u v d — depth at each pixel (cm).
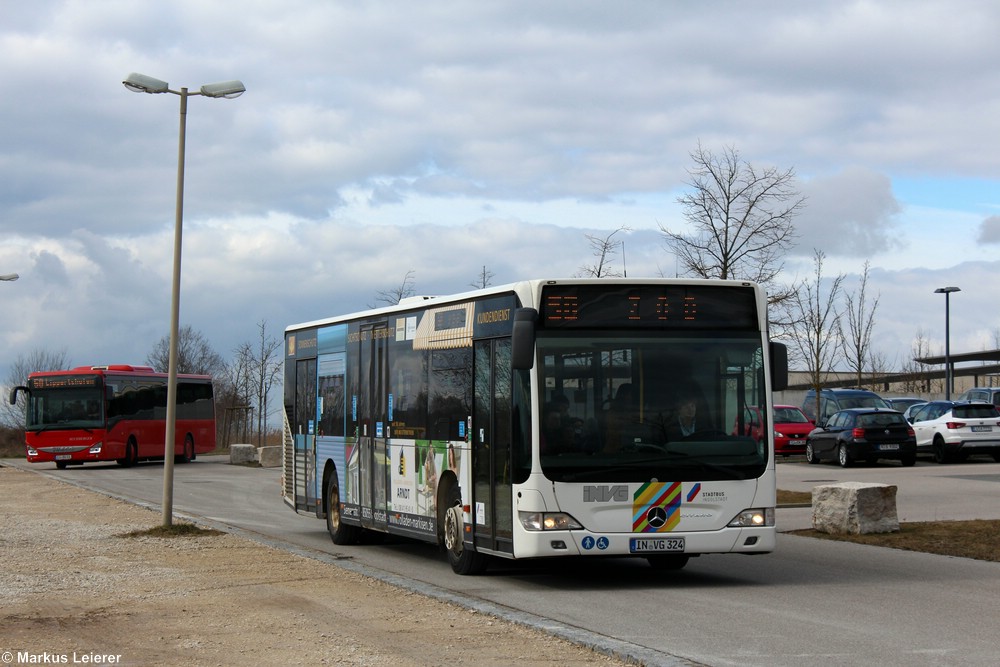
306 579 1335
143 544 1734
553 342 1249
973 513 2069
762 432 1271
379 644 930
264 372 5959
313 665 854
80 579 1345
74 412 4338
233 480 3712
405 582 1284
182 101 1980
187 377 4991
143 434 4591
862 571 1407
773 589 1261
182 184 1983
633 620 1058
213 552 1627
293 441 2058
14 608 1134
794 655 888
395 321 1625
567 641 935
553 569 1472
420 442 1523
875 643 935
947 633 980
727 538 1245
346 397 1803
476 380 1367
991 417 3569
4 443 7169
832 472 3322
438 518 1469
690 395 1260
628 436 1243
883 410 3547
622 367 1255
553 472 1227
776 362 1288
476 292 1384
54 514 2323
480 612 1082
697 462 1246
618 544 1228
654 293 1275
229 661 876
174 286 1972
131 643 953
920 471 3250
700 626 1023
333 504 1856
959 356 5869
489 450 1324
